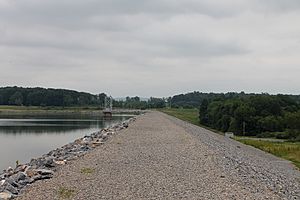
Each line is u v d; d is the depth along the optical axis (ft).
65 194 51.67
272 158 125.29
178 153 95.81
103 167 73.72
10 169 79.30
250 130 279.49
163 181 60.75
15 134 212.23
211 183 59.62
